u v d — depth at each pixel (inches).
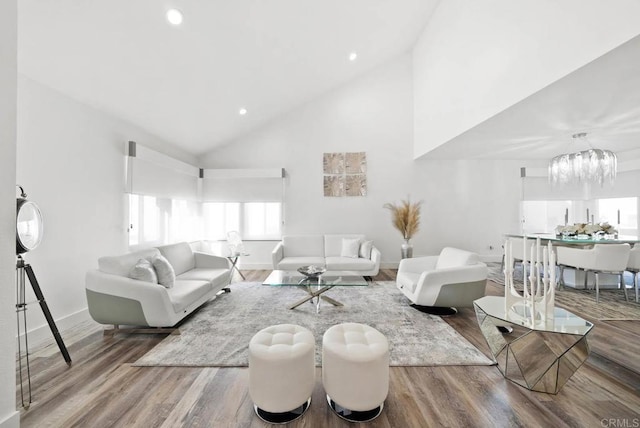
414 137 234.1
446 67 174.1
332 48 177.0
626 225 218.7
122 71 112.7
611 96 107.7
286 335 72.2
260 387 63.1
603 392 71.2
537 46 103.3
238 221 236.2
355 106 236.2
